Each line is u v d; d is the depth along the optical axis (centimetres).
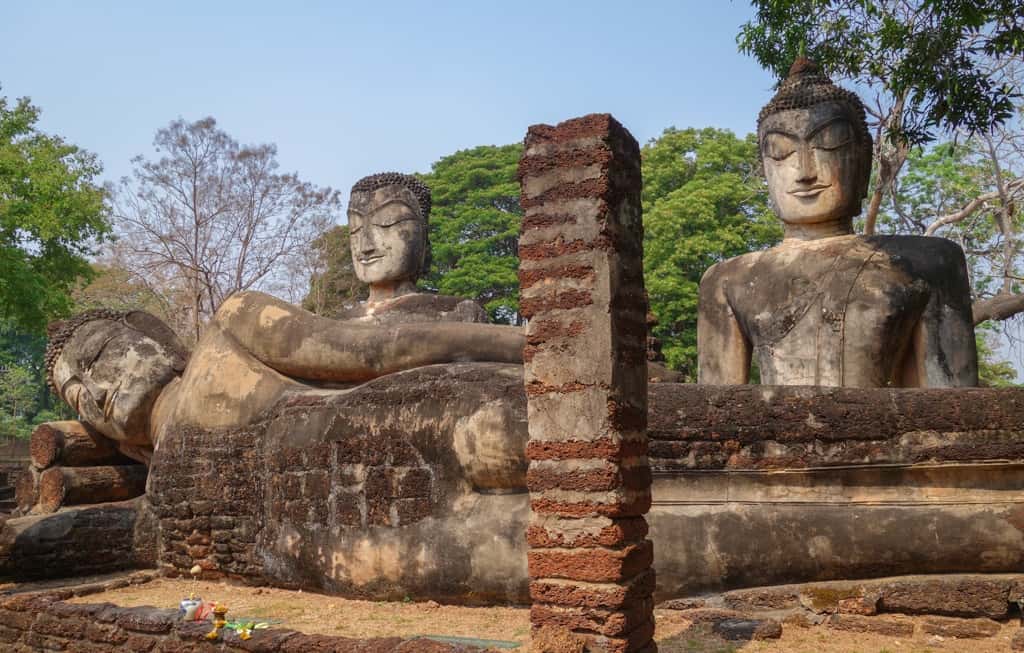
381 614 657
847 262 795
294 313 871
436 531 685
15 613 647
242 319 891
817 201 839
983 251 1862
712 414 628
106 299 2923
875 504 601
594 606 459
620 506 463
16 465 2331
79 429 1034
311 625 621
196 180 2747
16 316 2131
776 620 564
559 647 453
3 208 1961
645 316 516
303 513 764
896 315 768
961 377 770
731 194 2536
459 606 675
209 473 855
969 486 596
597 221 487
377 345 816
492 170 3152
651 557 495
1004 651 515
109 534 898
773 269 830
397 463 715
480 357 815
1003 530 577
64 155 2233
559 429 483
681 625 580
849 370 771
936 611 561
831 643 538
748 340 857
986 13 895
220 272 2806
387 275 1123
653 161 2769
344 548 728
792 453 616
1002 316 1467
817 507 607
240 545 821
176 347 1030
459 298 1112
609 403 470
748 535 606
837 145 832
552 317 493
